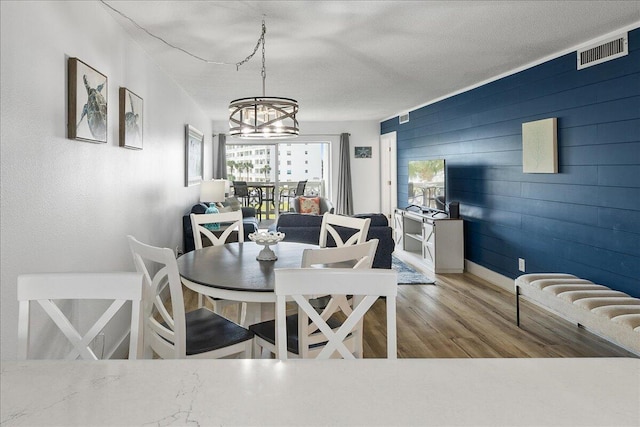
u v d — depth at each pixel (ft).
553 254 13.64
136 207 11.73
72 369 3.21
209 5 9.34
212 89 18.52
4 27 5.74
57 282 4.17
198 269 8.38
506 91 15.96
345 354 4.42
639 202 10.57
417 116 24.12
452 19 10.36
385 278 4.48
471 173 18.63
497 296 15.34
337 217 11.64
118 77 10.33
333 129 30.01
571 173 12.78
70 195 7.70
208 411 2.62
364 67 14.89
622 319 8.53
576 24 10.77
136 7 9.37
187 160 19.07
